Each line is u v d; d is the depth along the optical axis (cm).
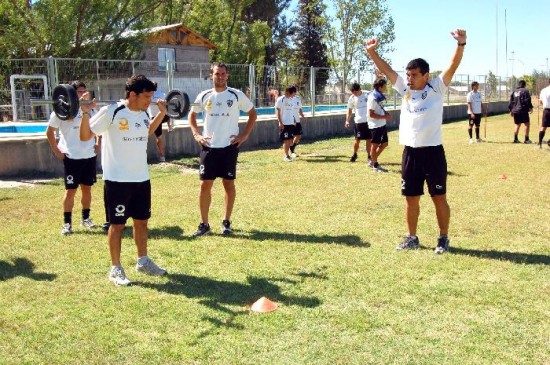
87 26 2367
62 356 381
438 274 534
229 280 524
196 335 409
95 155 717
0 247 638
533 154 1428
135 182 521
